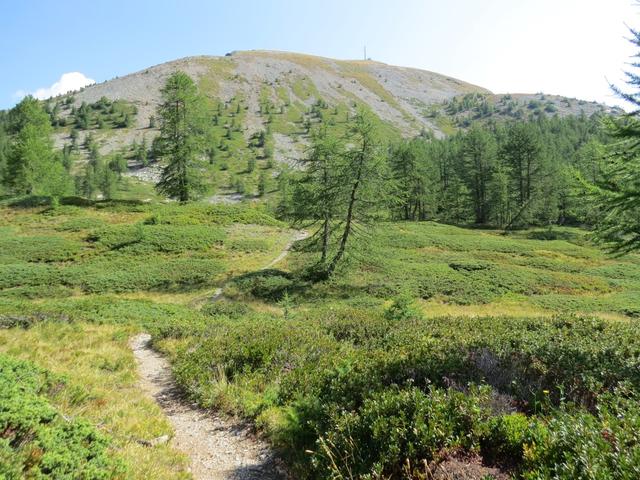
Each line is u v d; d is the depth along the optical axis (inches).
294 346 426.6
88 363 437.1
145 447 246.7
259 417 295.4
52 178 1957.4
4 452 159.3
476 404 205.8
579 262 1692.9
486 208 2874.0
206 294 1137.4
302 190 1384.1
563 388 231.6
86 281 1144.8
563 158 3398.1
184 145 1774.1
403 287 1221.7
